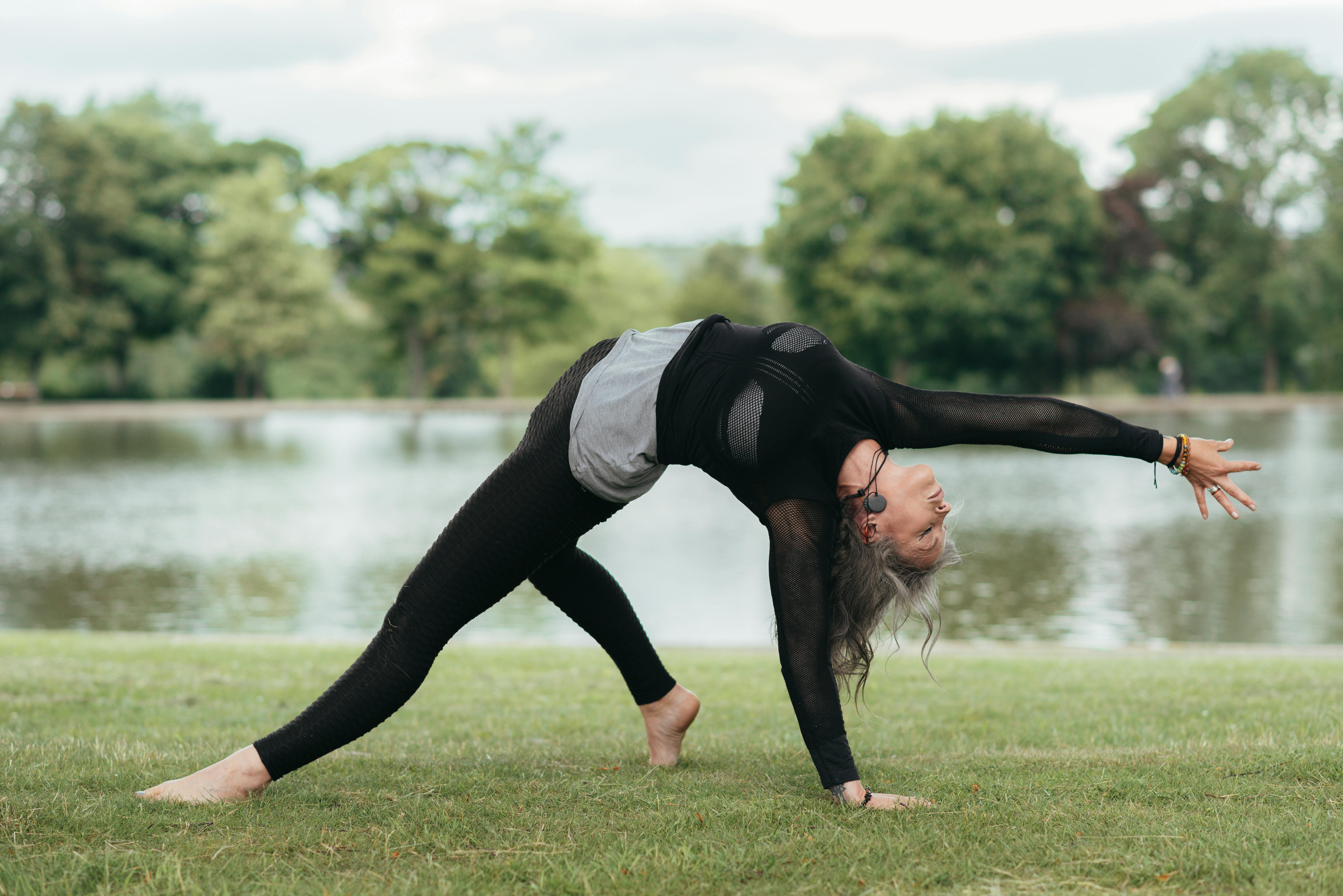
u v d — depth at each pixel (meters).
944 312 44.66
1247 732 3.92
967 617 9.50
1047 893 2.20
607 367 2.94
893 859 2.38
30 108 52.91
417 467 23.62
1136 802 2.83
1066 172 44.84
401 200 55.88
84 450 29.20
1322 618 9.41
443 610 2.96
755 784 3.14
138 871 2.38
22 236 52.00
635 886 2.27
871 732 4.23
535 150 55.69
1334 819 2.60
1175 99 51.62
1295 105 50.72
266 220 54.41
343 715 2.95
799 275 50.16
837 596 2.87
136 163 58.94
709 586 11.20
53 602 10.55
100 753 3.53
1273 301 49.34
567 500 2.96
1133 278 49.00
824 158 49.78
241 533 14.83
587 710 4.90
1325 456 23.38
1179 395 51.53
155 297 55.19
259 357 56.94
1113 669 5.98
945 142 45.09
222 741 3.95
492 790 3.07
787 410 2.73
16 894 2.22
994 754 3.62
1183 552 12.88
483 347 68.69
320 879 2.34
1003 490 19.41
